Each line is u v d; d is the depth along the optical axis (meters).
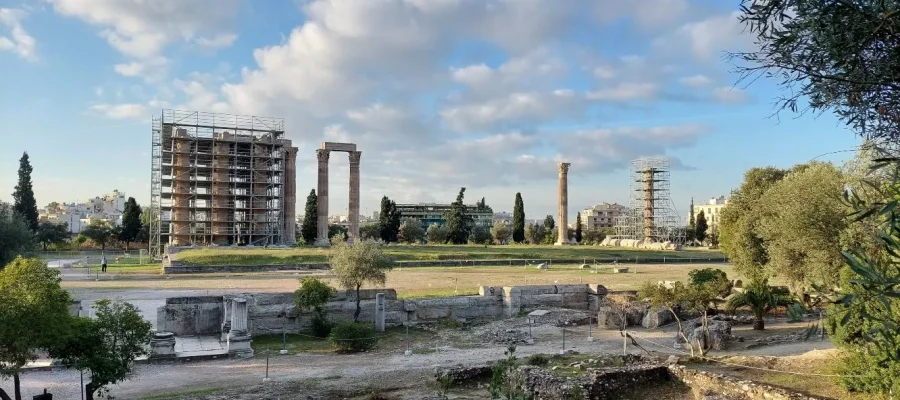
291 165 101.69
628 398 20.22
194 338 35.12
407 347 32.72
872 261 5.91
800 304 7.20
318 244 98.25
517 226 141.25
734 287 49.81
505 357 29.20
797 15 6.67
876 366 16.64
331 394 21.36
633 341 31.42
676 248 118.19
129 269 68.94
